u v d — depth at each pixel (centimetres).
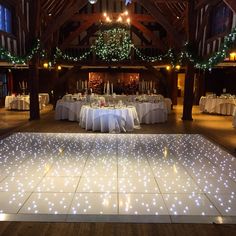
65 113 1017
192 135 764
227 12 737
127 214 322
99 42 1309
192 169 482
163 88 1697
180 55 1126
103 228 291
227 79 1669
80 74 1706
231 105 1175
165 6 1327
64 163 508
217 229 291
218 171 473
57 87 1373
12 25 893
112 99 1098
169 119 1061
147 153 581
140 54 1343
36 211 327
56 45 1339
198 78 1652
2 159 529
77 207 338
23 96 1316
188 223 303
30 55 933
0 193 376
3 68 1523
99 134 766
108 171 468
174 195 376
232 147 634
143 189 395
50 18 1206
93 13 1344
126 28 1307
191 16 946
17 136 734
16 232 283
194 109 1413
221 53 680
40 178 432
